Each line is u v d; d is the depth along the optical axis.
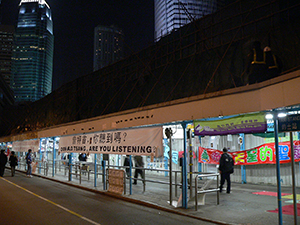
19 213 7.78
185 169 8.49
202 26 11.63
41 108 26.36
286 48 8.47
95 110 18.31
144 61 14.59
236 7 10.41
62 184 14.52
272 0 9.24
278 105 5.71
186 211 7.88
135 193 10.91
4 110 34.97
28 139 22.30
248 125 6.77
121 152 11.06
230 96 6.99
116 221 7.06
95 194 11.38
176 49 12.73
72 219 7.18
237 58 10.00
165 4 95.19
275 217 6.96
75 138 14.88
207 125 7.68
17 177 18.08
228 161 10.48
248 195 9.88
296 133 11.31
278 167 5.90
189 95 11.65
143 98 13.69
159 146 9.38
